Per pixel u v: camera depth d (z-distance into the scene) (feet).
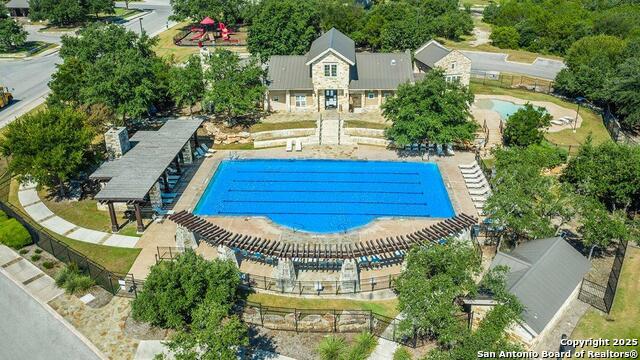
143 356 92.89
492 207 116.98
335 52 188.34
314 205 141.79
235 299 103.55
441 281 90.33
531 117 167.94
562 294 97.19
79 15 348.18
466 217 125.18
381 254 118.73
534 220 112.68
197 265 95.40
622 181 129.90
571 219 131.23
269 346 95.14
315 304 104.99
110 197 123.34
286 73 202.39
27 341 96.63
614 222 109.81
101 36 204.54
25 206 144.15
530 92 231.71
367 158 166.71
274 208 140.36
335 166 162.91
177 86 182.80
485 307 91.56
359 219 134.62
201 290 92.79
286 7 242.17
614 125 186.19
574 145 177.99
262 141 176.45
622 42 242.58
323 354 91.35
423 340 95.55
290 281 108.68
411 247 108.47
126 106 173.47
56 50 298.76
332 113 198.49
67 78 179.83
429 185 151.43
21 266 118.73
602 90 205.46
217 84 181.98
